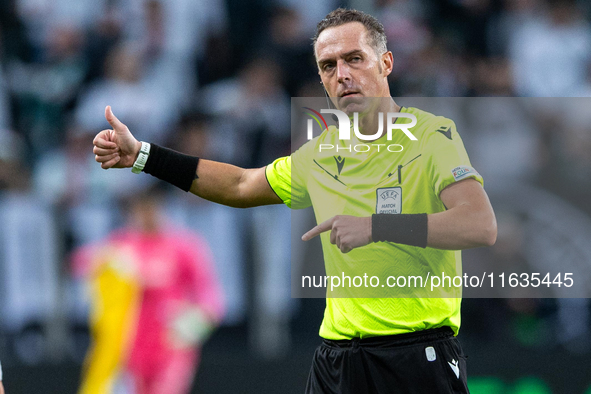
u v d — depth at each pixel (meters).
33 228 21.48
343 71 10.61
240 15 29.75
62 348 21.00
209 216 22.50
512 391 18.91
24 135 26.94
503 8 30.36
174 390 19.27
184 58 28.73
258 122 26.22
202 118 25.48
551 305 19.94
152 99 27.41
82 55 28.58
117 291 19.17
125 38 28.86
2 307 21.16
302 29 29.09
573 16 30.27
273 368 19.91
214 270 22.39
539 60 29.77
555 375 18.95
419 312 10.45
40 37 29.20
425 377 10.34
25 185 22.61
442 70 28.50
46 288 21.28
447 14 30.36
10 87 27.83
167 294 19.39
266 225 21.38
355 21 10.77
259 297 21.28
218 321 20.03
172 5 28.98
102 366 19.20
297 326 21.34
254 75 27.22
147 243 19.55
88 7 29.64
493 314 19.98
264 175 11.51
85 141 24.48
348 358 10.69
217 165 11.59
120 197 23.02
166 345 19.25
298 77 28.19
